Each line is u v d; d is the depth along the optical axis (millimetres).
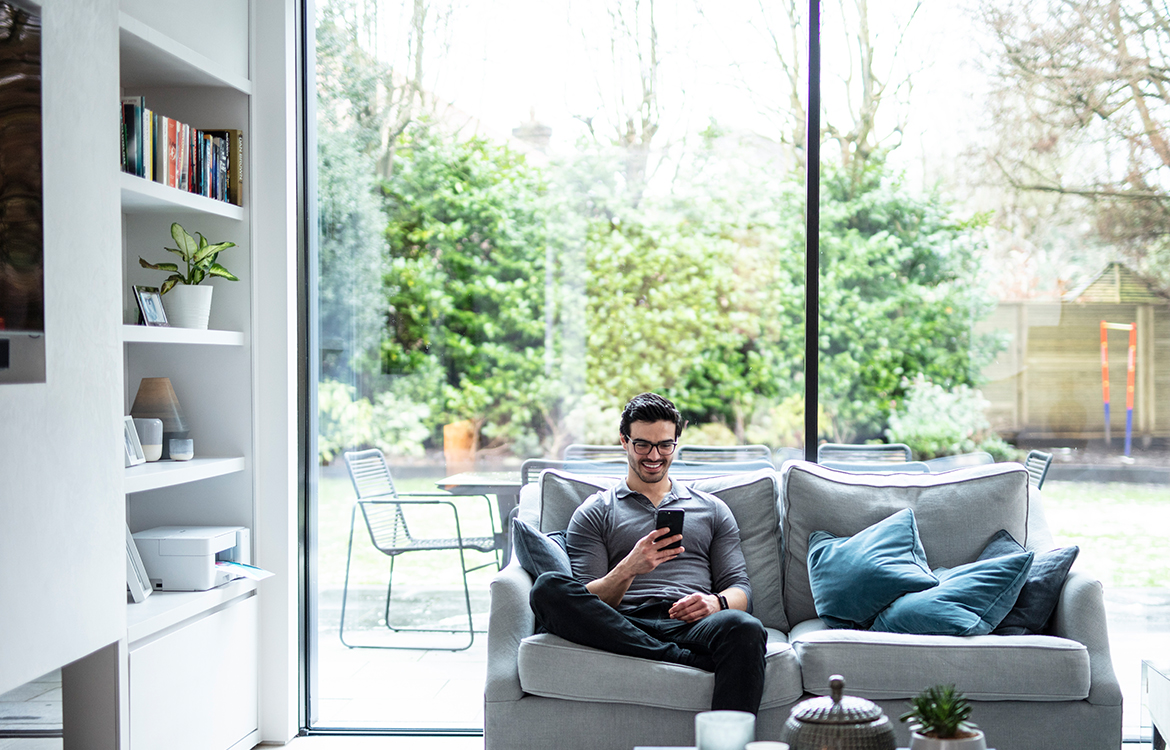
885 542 2705
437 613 3283
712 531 2824
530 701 2441
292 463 3127
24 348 1944
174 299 2838
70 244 2100
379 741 3115
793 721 1645
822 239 3223
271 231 3080
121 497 2299
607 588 2570
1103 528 3148
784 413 3252
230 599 2863
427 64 3281
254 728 3039
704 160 3246
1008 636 2432
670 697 2357
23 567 1947
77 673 2301
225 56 2986
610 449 3285
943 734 1559
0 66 1878
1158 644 3121
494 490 3297
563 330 3293
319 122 3277
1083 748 2326
